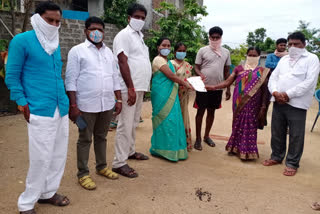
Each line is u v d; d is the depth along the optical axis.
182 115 4.31
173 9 10.22
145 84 3.41
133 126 3.72
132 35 3.22
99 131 3.13
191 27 10.20
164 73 3.80
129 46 3.20
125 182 3.21
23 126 5.41
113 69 3.02
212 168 3.80
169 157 3.91
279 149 4.00
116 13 9.52
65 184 3.08
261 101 4.07
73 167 3.57
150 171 3.57
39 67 2.22
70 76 2.72
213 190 3.10
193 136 5.42
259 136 5.57
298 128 3.63
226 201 2.87
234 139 4.23
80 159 3.00
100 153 3.23
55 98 2.32
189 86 3.86
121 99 3.14
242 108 4.07
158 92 3.88
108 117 3.05
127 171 3.36
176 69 4.10
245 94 4.03
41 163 2.30
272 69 5.36
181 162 3.97
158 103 3.89
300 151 3.67
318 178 3.58
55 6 2.18
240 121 4.14
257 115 4.09
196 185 3.21
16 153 3.97
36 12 2.18
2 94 6.46
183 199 2.87
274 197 2.99
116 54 3.20
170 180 3.32
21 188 2.95
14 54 2.11
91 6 10.12
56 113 2.35
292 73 3.59
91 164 3.68
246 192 3.08
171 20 10.12
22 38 2.13
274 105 3.93
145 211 2.62
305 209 2.76
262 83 3.95
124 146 3.35
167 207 2.71
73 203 2.70
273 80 3.88
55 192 2.66
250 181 3.40
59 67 2.40
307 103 3.58
